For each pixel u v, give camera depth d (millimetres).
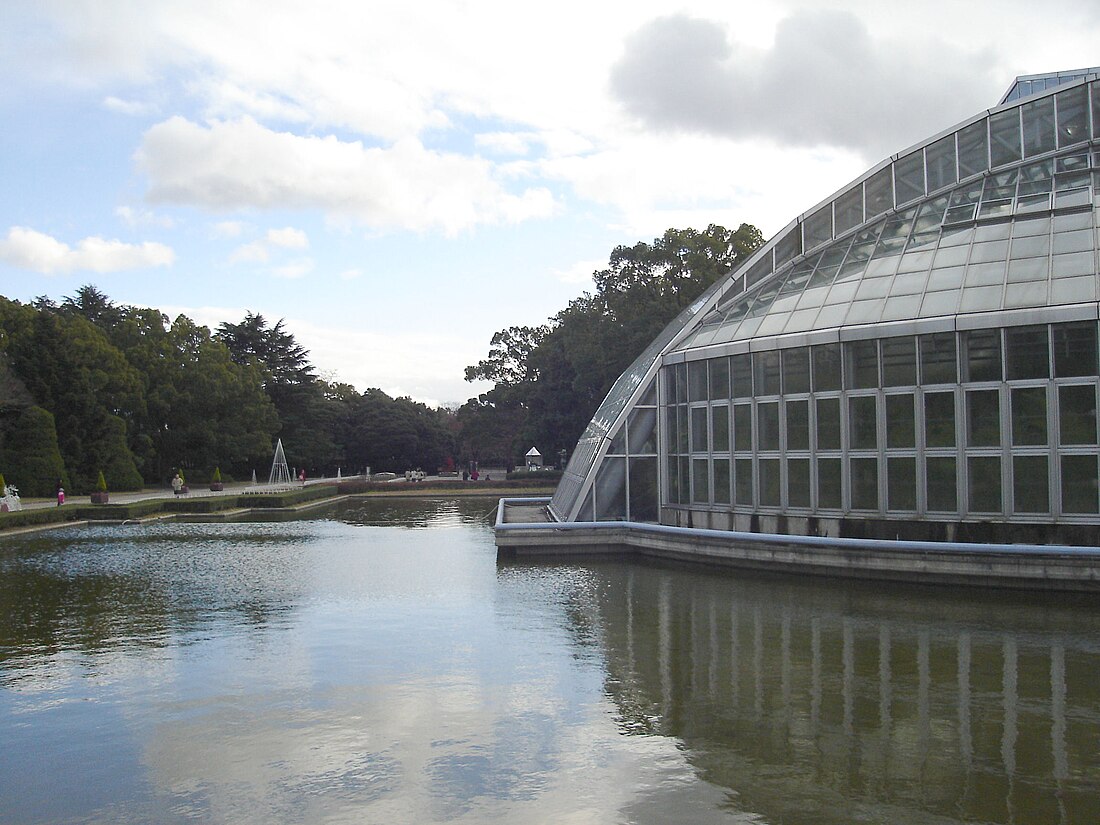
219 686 13102
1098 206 21438
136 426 73312
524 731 10789
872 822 8078
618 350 63156
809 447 22266
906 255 23406
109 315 90750
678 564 24672
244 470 89625
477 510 52062
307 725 11211
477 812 8523
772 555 21938
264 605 19688
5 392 58531
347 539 34750
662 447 27859
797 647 14547
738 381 24234
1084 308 18688
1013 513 19453
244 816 8578
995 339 19672
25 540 35156
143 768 9898
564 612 18109
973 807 8352
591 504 28016
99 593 21609
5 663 14648
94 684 13344
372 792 9078
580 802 8695
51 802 9023
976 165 25172
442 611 18547
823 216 27922
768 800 8625
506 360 92062
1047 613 16781
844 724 10742
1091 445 18766
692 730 10656
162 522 44406
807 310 23594
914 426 20562
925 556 19562
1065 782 8891
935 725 10633
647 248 62688
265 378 92875
